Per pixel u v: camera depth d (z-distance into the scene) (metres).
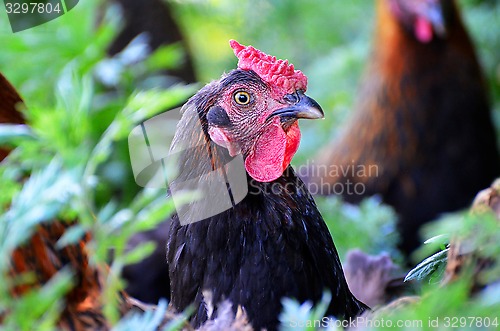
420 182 12.92
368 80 13.51
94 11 14.41
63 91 6.16
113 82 12.98
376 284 9.39
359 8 19.61
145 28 14.47
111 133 6.14
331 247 8.07
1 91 6.98
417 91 13.12
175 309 7.96
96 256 5.74
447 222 6.17
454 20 13.28
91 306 6.41
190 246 7.79
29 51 13.19
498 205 6.21
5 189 5.91
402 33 13.23
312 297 7.78
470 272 5.92
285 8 19.08
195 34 18.38
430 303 5.42
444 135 13.06
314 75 17.72
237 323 7.05
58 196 5.59
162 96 6.52
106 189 11.84
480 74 13.45
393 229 11.90
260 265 7.68
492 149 13.42
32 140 5.96
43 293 5.45
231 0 18.77
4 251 5.52
